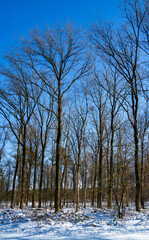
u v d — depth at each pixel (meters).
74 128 20.39
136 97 17.09
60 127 15.97
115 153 19.23
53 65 16.00
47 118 23.41
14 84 17.64
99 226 10.44
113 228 9.94
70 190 40.25
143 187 25.77
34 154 26.53
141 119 23.42
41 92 20.27
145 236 8.08
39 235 8.76
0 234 9.23
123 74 17.53
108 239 7.63
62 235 8.65
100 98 23.91
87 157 25.88
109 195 20.17
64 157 23.33
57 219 11.98
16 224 11.23
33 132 26.27
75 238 7.98
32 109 19.61
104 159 23.72
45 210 17.05
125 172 15.96
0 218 13.14
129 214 13.92
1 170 34.09
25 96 17.95
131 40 16.78
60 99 16.17
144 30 15.87
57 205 14.78
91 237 8.10
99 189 21.62
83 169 28.22
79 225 10.70
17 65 17.34
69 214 13.44
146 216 12.97
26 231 9.68
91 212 16.08
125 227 10.09
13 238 8.28
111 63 17.81
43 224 10.85
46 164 35.84
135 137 16.73
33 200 23.92
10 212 15.09
